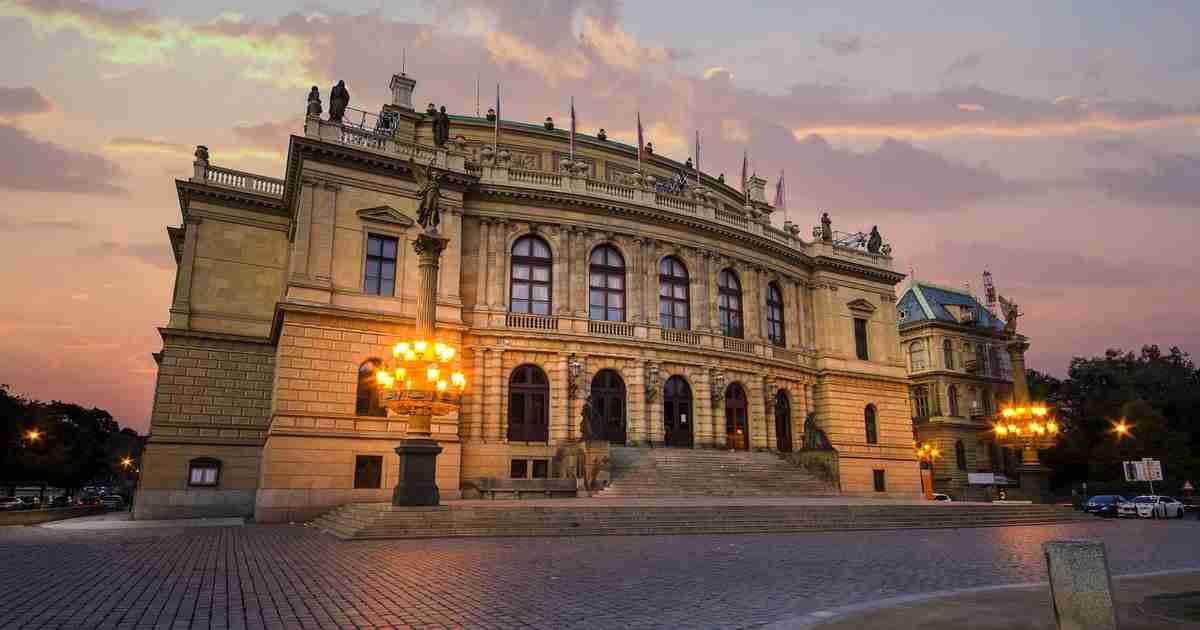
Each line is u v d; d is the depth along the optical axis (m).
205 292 47.84
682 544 24.94
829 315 64.69
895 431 65.38
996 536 30.33
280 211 50.53
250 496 45.88
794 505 34.97
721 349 55.28
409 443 30.47
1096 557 9.84
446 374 31.48
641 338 51.75
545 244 51.88
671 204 56.59
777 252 61.88
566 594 14.26
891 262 70.00
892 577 17.03
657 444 50.53
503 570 17.67
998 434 51.09
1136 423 83.56
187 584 15.45
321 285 42.00
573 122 56.41
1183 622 10.95
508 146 61.16
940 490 83.56
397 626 11.35
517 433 47.38
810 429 55.94
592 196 52.16
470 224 49.56
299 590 14.67
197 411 46.06
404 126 57.81
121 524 37.56
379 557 20.47
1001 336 94.12
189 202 48.78
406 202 45.59
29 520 42.59
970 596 13.70
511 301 50.09
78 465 102.44
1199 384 101.25
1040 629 10.48
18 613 12.23
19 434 92.94
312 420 40.22
